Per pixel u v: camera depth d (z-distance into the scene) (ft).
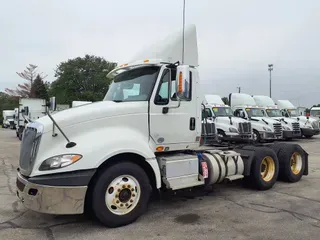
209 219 15.07
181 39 16.92
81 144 13.25
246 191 20.71
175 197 19.15
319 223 14.47
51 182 12.42
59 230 13.65
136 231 13.50
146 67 16.44
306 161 24.49
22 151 14.15
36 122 13.98
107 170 13.52
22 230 13.66
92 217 15.03
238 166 19.95
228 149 21.57
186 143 16.81
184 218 15.23
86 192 13.61
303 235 13.01
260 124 57.31
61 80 176.14
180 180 16.05
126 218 13.97
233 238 12.73
